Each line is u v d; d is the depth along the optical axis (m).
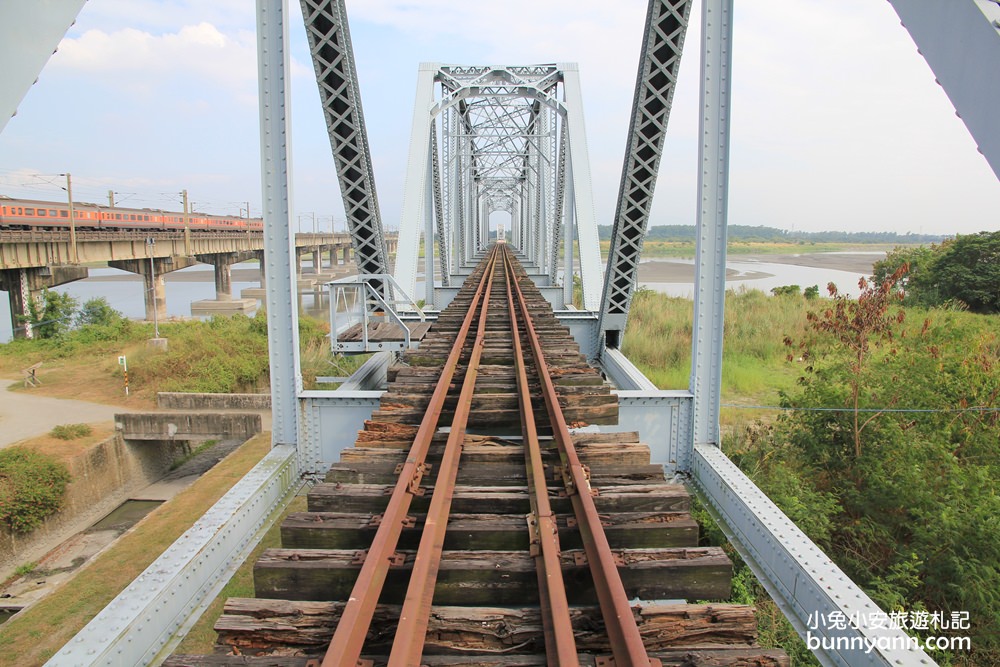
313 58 6.71
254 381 18.34
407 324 9.00
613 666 2.26
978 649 4.72
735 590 5.27
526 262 33.62
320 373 14.02
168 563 3.28
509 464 4.23
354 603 2.42
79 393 17.27
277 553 3.07
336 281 7.75
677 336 14.77
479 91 20.05
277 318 5.14
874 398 7.26
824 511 5.96
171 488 14.21
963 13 2.18
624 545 3.28
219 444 16.75
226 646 2.52
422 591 2.57
